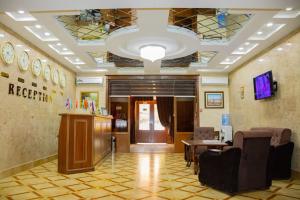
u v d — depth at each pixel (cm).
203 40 593
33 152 606
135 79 959
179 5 392
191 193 401
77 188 423
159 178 502
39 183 454
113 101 969
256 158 408
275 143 521
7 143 502
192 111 962
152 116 1300
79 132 551
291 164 525
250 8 405
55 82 742
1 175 482
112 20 544
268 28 532
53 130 725
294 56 517
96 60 808
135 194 392
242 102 798
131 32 516
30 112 593
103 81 952
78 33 590
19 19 473
